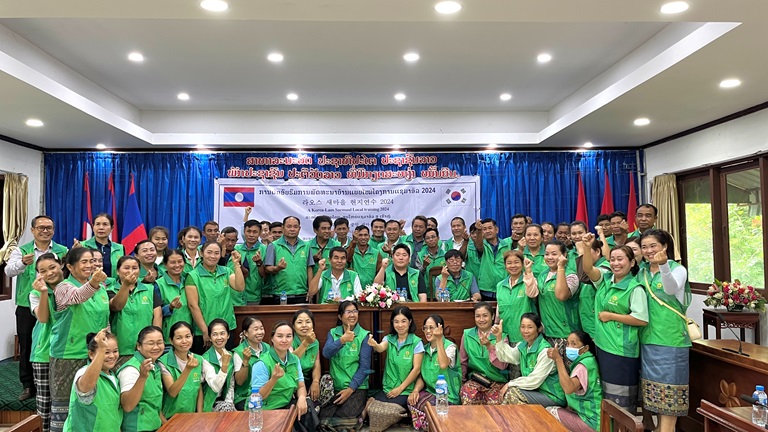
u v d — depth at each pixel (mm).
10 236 5996
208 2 2910
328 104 6648
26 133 5844
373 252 5109
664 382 3090
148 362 2666
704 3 2922
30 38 4547
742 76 4023
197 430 2320
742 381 3064
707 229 5773
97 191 6738
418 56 5020
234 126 6898
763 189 4836
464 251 5172
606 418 2258
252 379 3383
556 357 3205
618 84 4570
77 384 2588
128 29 4387
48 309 3307
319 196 6906
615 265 3293
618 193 6914
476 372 3943
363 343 3969
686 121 5473
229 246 4953
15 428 1915
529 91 6168
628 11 3045
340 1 2922
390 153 6953
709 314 4840
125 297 3373
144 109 6809
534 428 2291
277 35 4508
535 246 4258
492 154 6965
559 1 2918
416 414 3734
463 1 2930
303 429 3500
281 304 4410
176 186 6781
